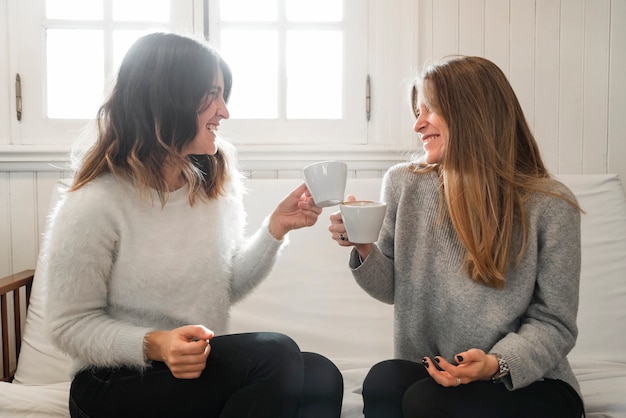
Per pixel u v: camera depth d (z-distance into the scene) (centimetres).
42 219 194
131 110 106
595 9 199
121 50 200
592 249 170
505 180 108
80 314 100
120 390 97
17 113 195
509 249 108
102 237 102
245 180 182
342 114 206
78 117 202
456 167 109
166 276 107
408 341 119
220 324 115
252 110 208
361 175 201
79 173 108
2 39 194
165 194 110
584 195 179
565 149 203
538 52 200
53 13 199
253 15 204
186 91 105
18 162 192
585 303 162
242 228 129
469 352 93
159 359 96
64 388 131
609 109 201
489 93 110
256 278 122
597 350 154
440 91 110
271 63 207
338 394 102
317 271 171
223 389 94
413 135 201
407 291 117
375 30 202
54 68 201
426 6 199
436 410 92
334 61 207
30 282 168
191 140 109
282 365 93
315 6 205
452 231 113
